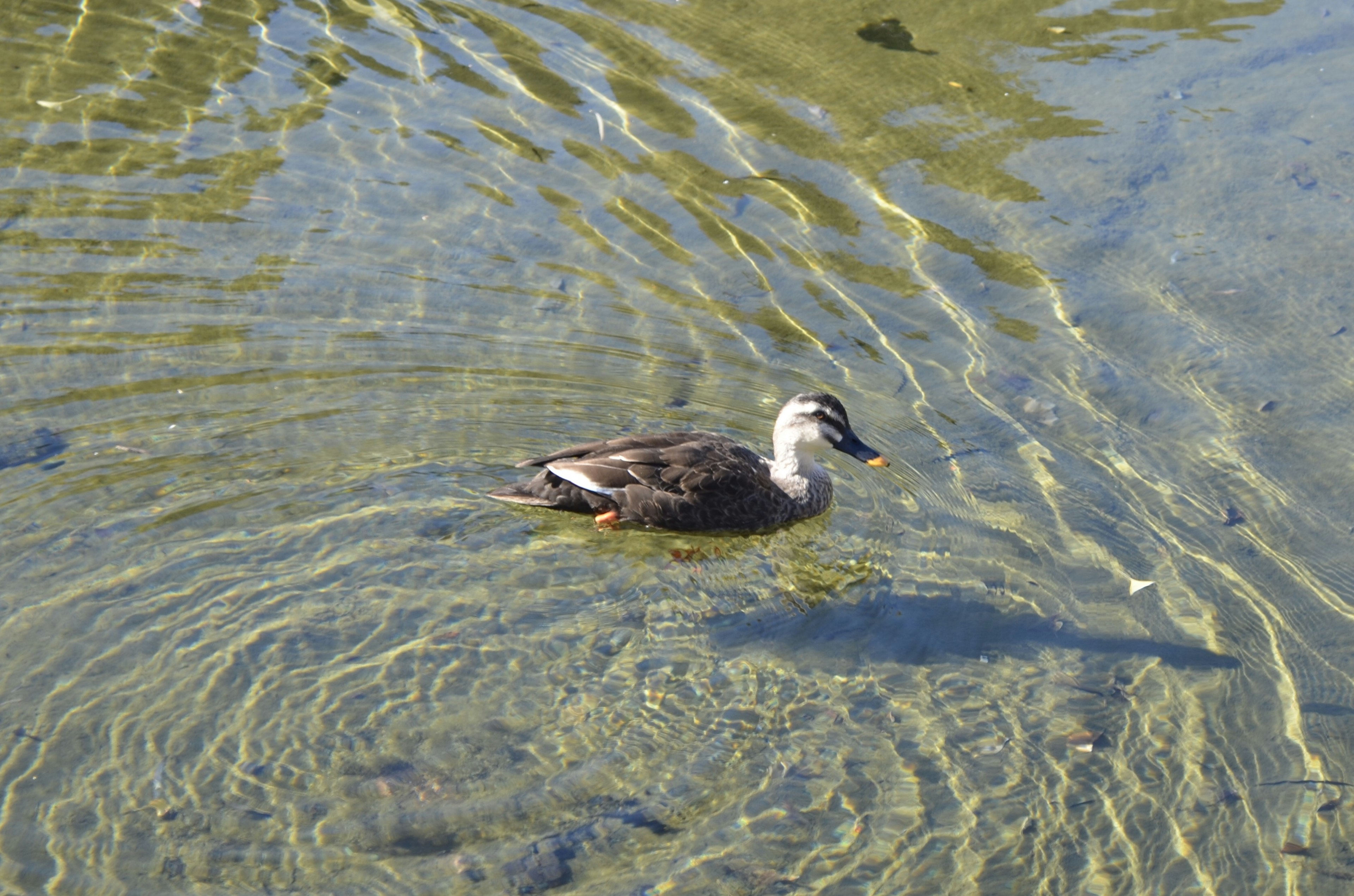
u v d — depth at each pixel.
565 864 3.79
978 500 4.29
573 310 4.56
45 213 4.65
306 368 4.41
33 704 3.91
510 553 4.16
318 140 4.88
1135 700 4.00
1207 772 3.93
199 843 3.79
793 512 4.30
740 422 4.40
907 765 3.92
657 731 3.94
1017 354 4.52
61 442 4.24
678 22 5.28
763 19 5.30
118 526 4.12
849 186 4.84
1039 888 3.80
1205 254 4.70
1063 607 4.13
